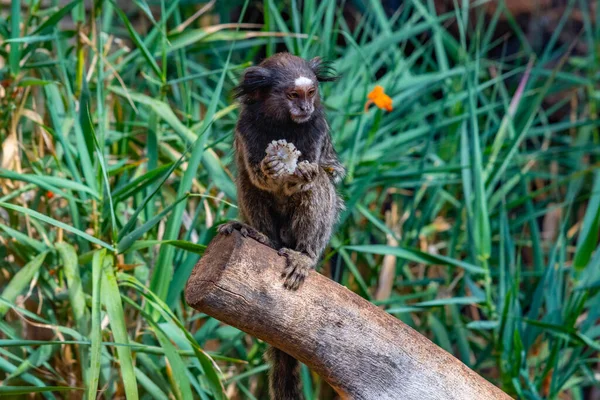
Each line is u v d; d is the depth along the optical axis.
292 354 6.62
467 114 11.13
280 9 12.94
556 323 9.81
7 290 7.88
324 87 11.51
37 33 9.14
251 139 7.93
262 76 7.89
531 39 15.73
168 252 8.46
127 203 9.88
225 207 10.38
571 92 15.32
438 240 12.66
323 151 8.20
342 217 9.84
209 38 10.24
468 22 15.47
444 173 11.47
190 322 9.84
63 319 9.12
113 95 10.42
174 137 10.25
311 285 6.48
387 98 9.53
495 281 12.36
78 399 8.84
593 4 16.25
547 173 13.17
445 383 6.60
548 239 13.09
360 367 6.50
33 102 10.05
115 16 13.64
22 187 9.25
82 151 8.40
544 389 10.62
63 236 9.47
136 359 9.04
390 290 10.62
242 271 6.32
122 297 8.16
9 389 7.41
